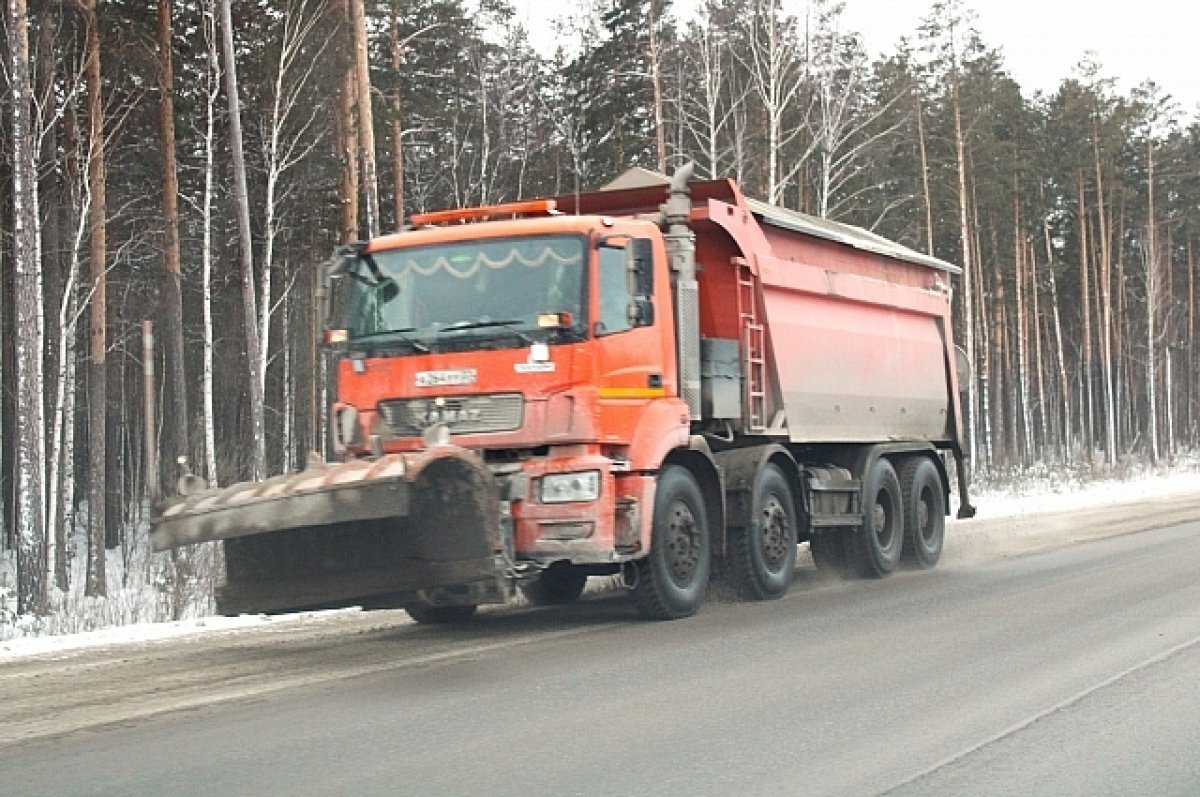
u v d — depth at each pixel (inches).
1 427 1208.8
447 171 1627.7
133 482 1567.4
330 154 1246.3
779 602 530.0
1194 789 246.4
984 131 1972.2
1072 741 282.4
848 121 1444.4
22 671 400.8
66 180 1075.9
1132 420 2974.9
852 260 634.8
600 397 436.8
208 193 1106.1
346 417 454.3
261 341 1175.0
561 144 1713.8
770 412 545.6
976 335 2112.5
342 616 531.5
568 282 437.4
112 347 1359.5
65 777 265.4
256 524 394.0
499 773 260.2
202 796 248.4
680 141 1461.6
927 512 685.9
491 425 435.8
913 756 270.7
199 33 1178.0
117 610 657.6
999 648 397.7
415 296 450.9
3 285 1182.3
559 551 429.7
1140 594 516.7
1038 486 1562.5
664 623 470.9
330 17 1139.9
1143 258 2556.6
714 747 279.3
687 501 485.1
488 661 394.3
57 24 1028.5
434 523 396.8
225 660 411.8
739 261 526.3
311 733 299.1
